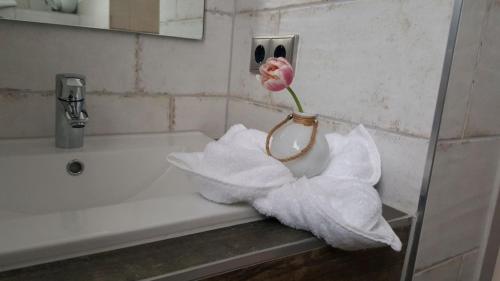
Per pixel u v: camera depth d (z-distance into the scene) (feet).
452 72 1.97
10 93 2.62
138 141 3.05
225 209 1.80
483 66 2.15
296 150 2.08
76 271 1.32
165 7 3.07
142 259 1.44
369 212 1.71
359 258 1.94
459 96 2.07
